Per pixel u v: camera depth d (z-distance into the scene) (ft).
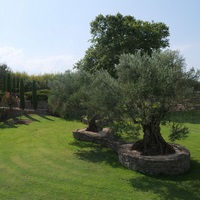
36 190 30.37
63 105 55.67
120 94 38.04
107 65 95.45
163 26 101.91
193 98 35.68
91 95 43.32
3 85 123.44
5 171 37.47
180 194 29.37
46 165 40.24
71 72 62.39
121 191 30.01
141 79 33.83
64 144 55.42
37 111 104.99
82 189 30.53
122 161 39.96
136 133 36.50
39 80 156.46
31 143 57.11
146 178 34.37
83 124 82.02
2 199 28.09
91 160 42.98
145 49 94.79
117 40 95.30
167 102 34.53
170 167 35.45
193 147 50.47
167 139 56.95
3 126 79.97
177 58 36.76
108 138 53.93
